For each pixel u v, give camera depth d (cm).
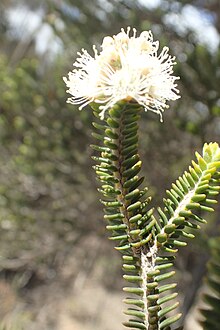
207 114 351
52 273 580
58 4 459
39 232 489
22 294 581
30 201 482
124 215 97
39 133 428
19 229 489
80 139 420
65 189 463
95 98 95
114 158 95
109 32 439
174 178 407
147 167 412
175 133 393
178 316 95
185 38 409
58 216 470
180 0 413
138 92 90
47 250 504
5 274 591
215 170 97
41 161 441
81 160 433
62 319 614
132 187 98
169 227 93
